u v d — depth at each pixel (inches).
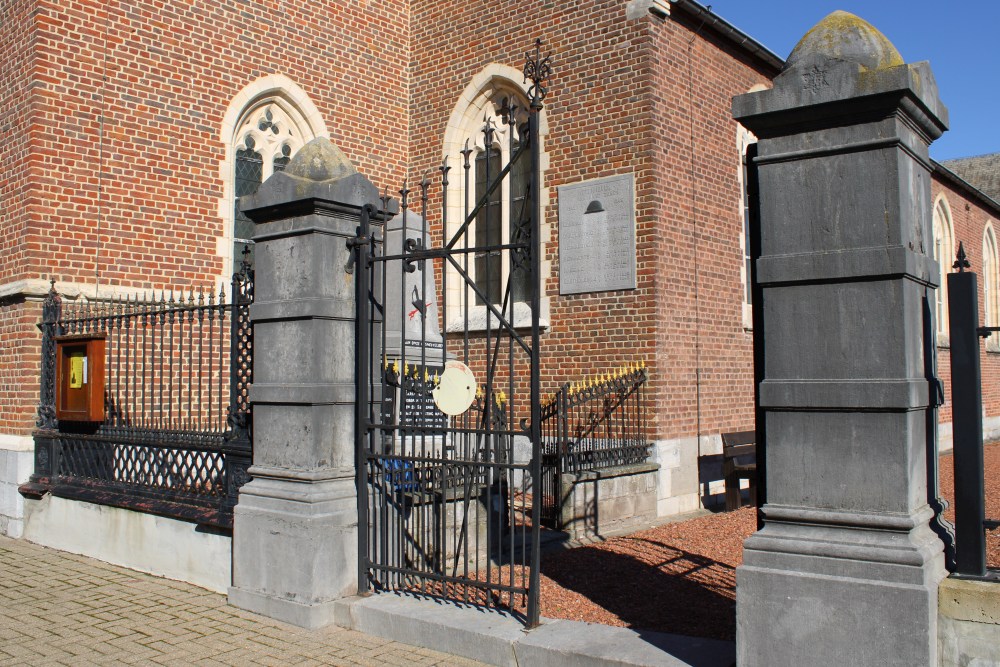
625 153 454.0
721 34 499.5
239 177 493.4
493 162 528.7
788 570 170.4
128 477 312.7
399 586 248.1
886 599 159.9
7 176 409.7
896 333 166.6
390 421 269.6
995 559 282.4
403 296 242.5
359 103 544.7
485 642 204.1
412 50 571.8
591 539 348.8
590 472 364.2
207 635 227.1
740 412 495.5
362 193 250.7
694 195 472.7
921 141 184.7
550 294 478.6
